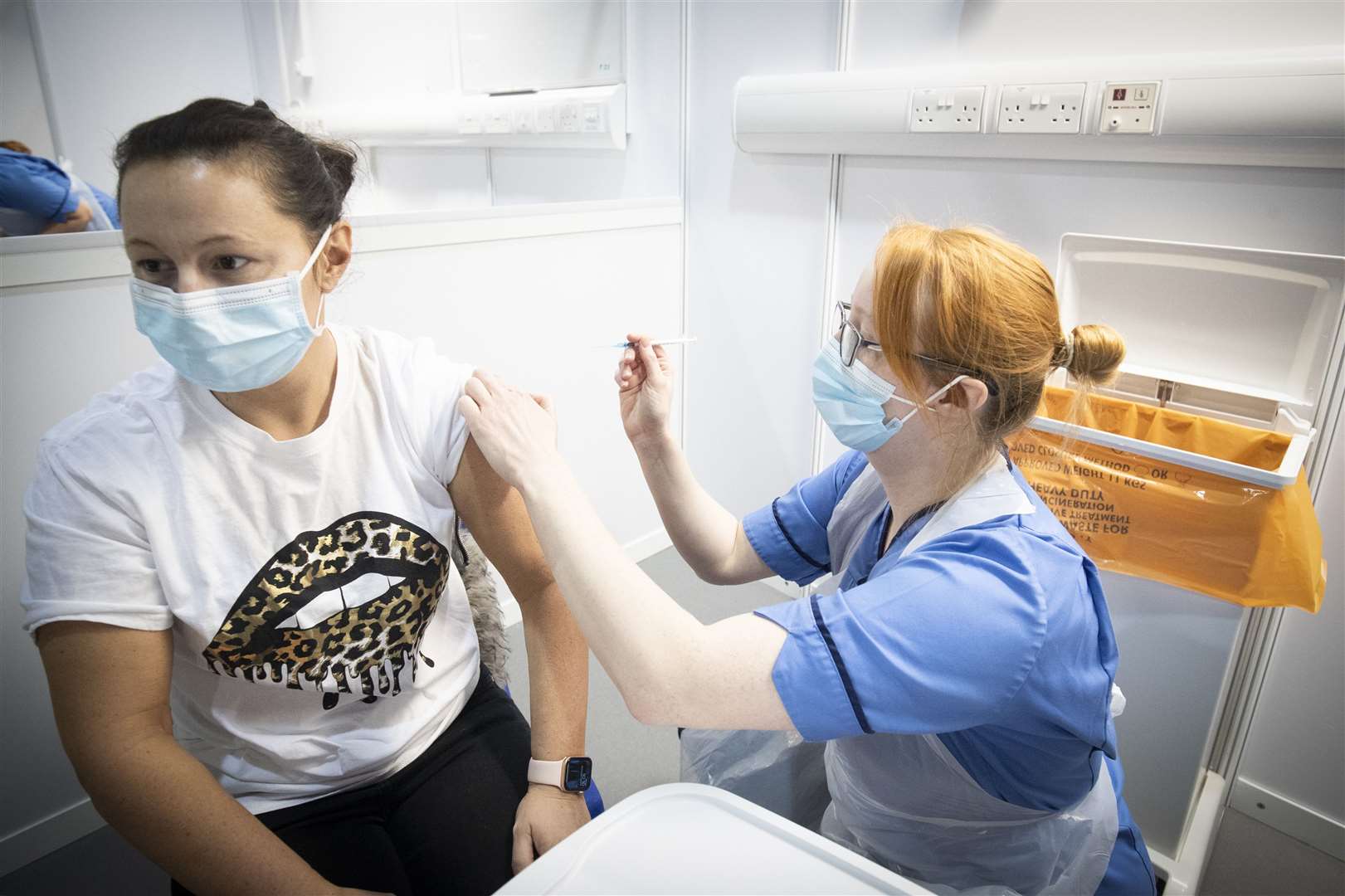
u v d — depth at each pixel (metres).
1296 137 1.30
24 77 3.15
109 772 0.79
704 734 1.17
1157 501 1.26
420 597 0.96
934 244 0.86
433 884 0.91
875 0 1.85
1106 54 1.53
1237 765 1.66
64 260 1.33
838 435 0.98
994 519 0.87
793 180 2.11
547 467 0.85
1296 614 1.51
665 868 0.66
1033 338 0.85
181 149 0.74
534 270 2.04
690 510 1.22
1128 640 1.37
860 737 0.98
